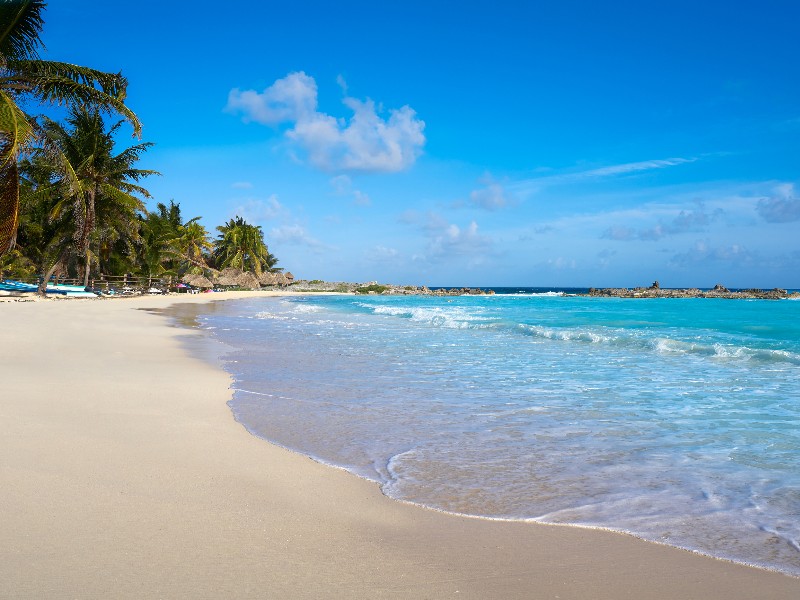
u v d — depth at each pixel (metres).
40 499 3.50
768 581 2.82
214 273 85.50
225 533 3.15
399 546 3.13
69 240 38.91
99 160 37.97
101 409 6.29
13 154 18.50
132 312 27.12
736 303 47.84
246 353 12.90
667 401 7.63
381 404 7.39
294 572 2.72
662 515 3.73
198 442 5.17
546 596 2.59
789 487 4.28
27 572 2.57
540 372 10.23
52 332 14.84
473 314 30.28
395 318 27.47
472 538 3.30
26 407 6.13
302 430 5.98
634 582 2.77
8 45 20.55
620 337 15.74
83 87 21.23
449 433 5.92
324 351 13.41
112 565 2.68
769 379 9.48
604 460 5.00
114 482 3.90
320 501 3.83
